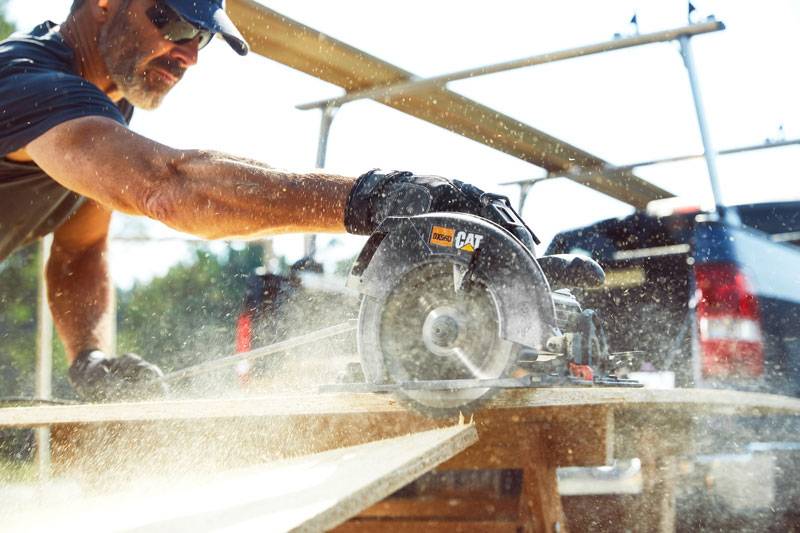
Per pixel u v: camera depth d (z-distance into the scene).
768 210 4.39
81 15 2.42
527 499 1.56
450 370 1.48
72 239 2.87
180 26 2.37
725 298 3.65
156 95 2.49
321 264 3.90
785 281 3.84
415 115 4.96
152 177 1.67
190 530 1.04
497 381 1.37
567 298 1.86
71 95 1.90
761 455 3.20
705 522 3.04
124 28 2.38
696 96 4.76
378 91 4.50
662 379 3.84
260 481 1.37
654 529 1.94
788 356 3.68
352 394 1.53
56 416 1.92
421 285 1.50
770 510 3.16
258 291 4.01
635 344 3.99
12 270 10.19
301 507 1.02
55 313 2.83
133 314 24.77
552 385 1.45
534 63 4.84
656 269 4.04
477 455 1.57
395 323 1.50
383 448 1.37
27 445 3.30
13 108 1.88
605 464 1.53
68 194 2.67
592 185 6.17
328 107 4.71
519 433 1.54
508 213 1.60
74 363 2.71
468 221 1.47
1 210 2.48
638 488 2.67
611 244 4.26
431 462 1.15
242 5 3.60
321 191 1.58
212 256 25.08
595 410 1.54
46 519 1.47
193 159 1.67
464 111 4.93
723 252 3.69
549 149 5.70
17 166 2.38
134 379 2.58
